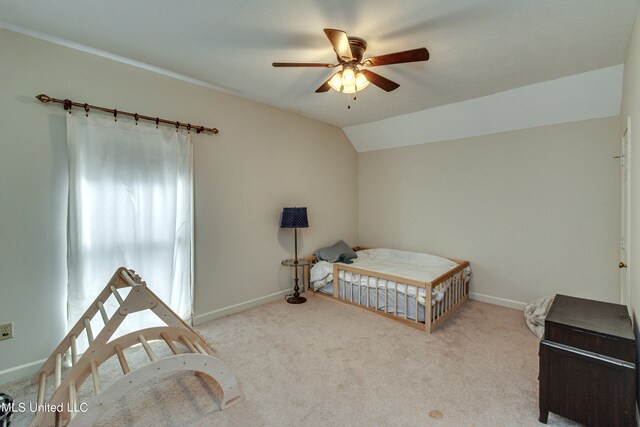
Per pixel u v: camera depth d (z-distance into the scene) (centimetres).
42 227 212
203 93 292
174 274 274
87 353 183
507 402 182
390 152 448
